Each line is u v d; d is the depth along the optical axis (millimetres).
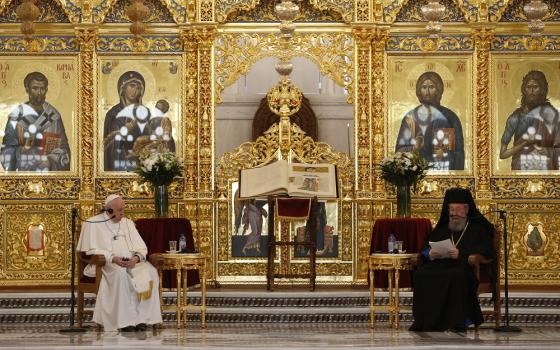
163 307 16250
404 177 18672
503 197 20016
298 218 18641
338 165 20094
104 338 14453
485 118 19969
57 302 17719
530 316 17219
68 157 20016
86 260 15883
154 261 16000
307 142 20094
